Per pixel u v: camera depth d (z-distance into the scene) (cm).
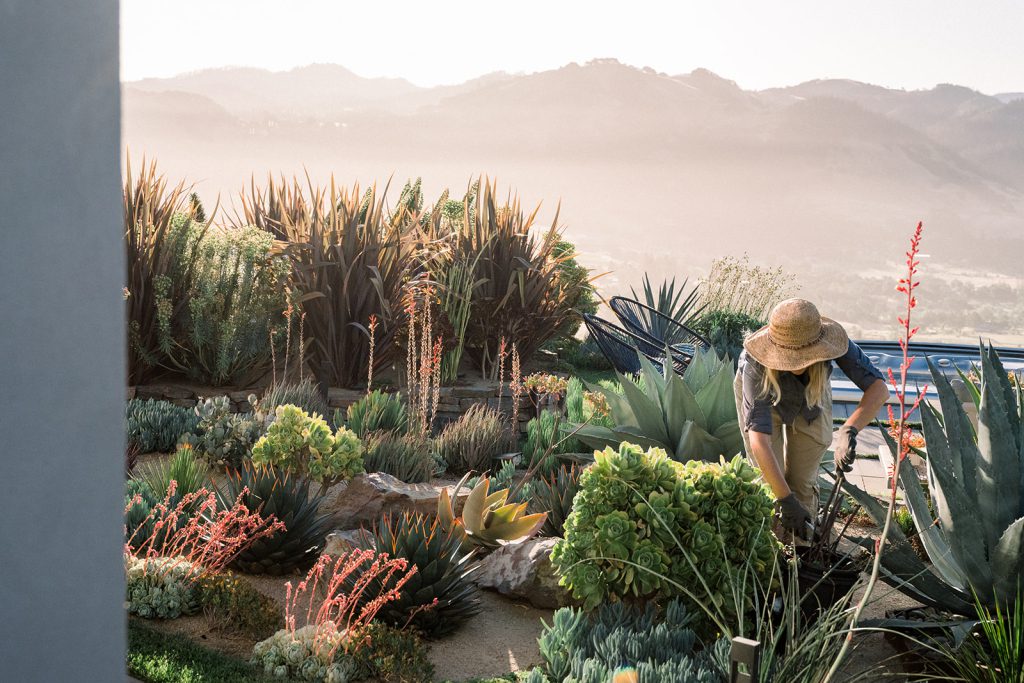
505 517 476
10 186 95
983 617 334
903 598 434
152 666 322
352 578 402
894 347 1209
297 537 436
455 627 395
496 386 887
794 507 390
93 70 102
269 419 636
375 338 846
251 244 796
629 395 600
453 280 922
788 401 414
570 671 342
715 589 379
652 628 356
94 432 106
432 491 520
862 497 386
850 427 386
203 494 488
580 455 609
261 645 343
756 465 420
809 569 360
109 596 110
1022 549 336
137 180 810
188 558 407
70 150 100
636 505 387
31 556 101
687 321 1253
